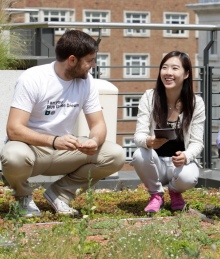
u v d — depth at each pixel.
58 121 6.81
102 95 8.91
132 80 10.13
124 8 83.88
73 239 6.02
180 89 7.22
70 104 6.83
